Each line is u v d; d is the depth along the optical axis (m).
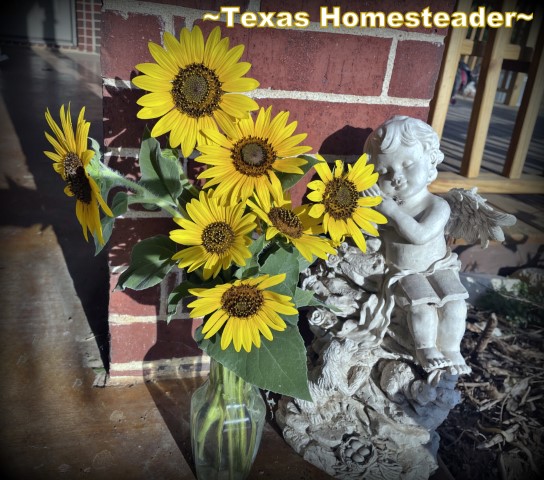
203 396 1.19
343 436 1.32
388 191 1.23
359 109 1.33
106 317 1.74
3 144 3.58
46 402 1.41
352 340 1.31
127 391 1.48
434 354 1.24
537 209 2.69
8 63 7.37
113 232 1.32
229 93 0.94
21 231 2.32
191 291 0.91
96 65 8.03
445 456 1.63
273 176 0.92
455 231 1.38
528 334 2.29
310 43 1.23
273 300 0.90
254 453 1.24
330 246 0.95
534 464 1.62
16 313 1.73
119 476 1.24
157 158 1.00
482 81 2.57
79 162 0.88
